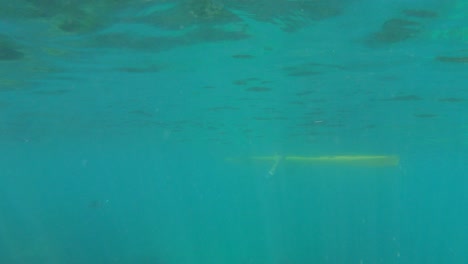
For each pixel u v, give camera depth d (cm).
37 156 5800
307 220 8181
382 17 901
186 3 858
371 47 1119
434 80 1441
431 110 1994
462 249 4022
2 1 841
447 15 875
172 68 1399
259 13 905
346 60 1245
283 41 1097
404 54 1168
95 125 2911
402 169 5394
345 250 3241
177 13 916
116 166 7688
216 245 3172
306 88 1642
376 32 1003
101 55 1254
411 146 3456
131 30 1031
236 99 1909
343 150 3972
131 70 1441
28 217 4959
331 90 1662
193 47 1170
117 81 1609
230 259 2723
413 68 1307
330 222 7319
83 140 3900
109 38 1092
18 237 3128
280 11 891
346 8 857
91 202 2759
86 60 1314
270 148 3950
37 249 2720
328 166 4062
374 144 3425
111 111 2325
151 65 1368
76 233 3453
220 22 971
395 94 1681
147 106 2147
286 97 1827
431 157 4256
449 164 4909
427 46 1091
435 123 2352
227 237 3600
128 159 6122
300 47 1140
